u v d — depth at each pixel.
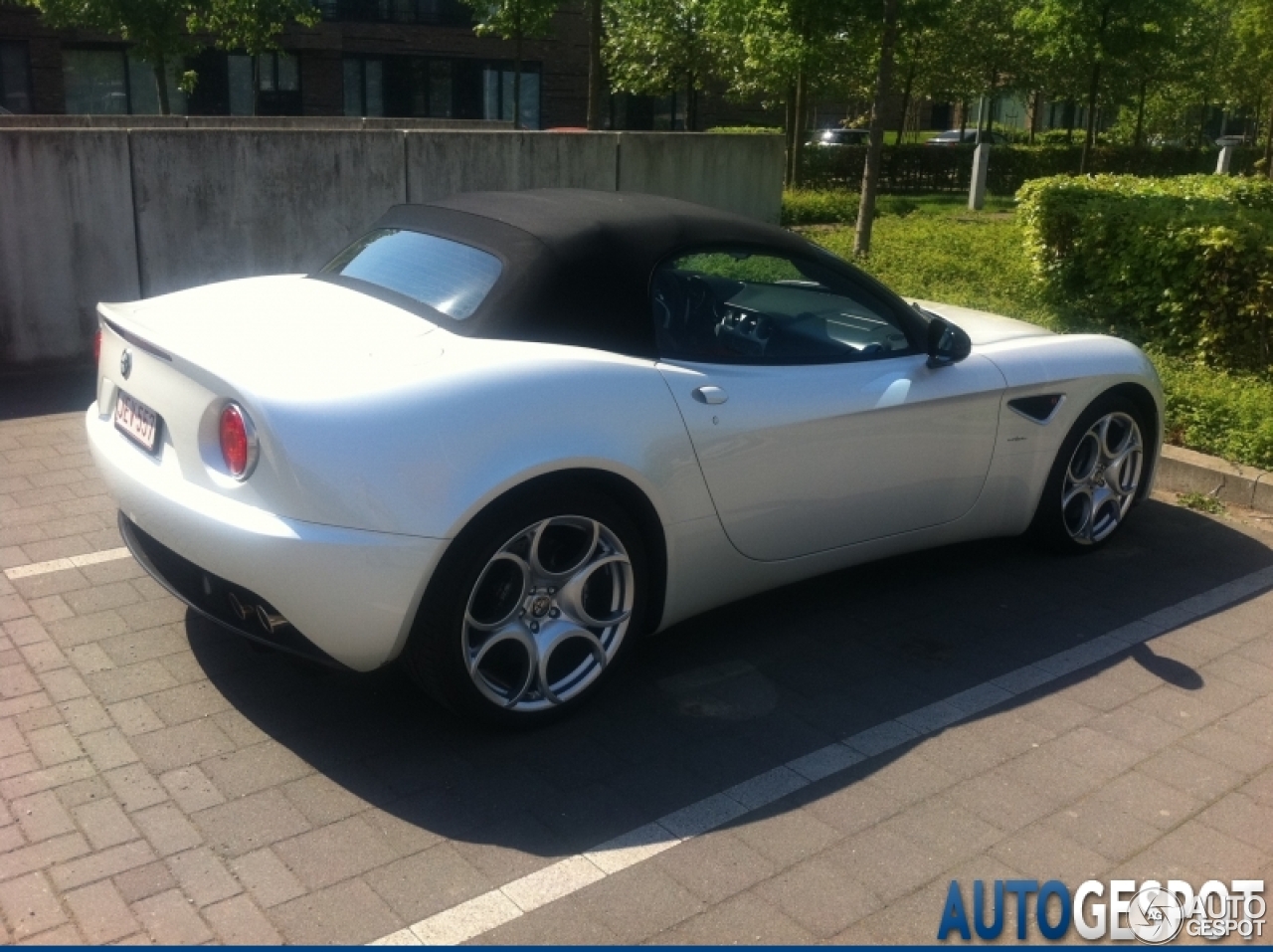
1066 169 26.97
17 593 4.41
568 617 3.57
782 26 13.64
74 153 7.41
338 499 3.11
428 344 3.49
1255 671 4.16
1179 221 8.24
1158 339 8.39
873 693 3.93
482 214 4.07
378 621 3.19
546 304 3.64
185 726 3.55
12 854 2.95
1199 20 26.00
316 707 3.69
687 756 3.51
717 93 37.06
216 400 3.30
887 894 2.93
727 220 4.15
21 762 3.34
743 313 4.04
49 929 2.70
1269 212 8.76
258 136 8.23
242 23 19.97
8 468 5.76
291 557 3.11
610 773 3.41
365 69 32.97
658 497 3.63
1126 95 27.02
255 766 3.36
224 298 4.02
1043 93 31.17
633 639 3.75
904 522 4.48
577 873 2.96
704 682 3.97
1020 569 5.03
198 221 8.06
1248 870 3.08
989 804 3.32
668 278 3.88
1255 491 5.82
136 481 3.52
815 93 22.77
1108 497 5.18
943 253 11.78
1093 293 9.11
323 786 3.28
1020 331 5.12
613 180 11.33
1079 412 4.87
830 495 4.16
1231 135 47.03
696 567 3.87
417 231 4.21
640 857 3.03
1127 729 3.74
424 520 3.16
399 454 3.15
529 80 35.22
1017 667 4.14
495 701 3.46
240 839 3.04
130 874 2.89
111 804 3.17
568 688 3.64
